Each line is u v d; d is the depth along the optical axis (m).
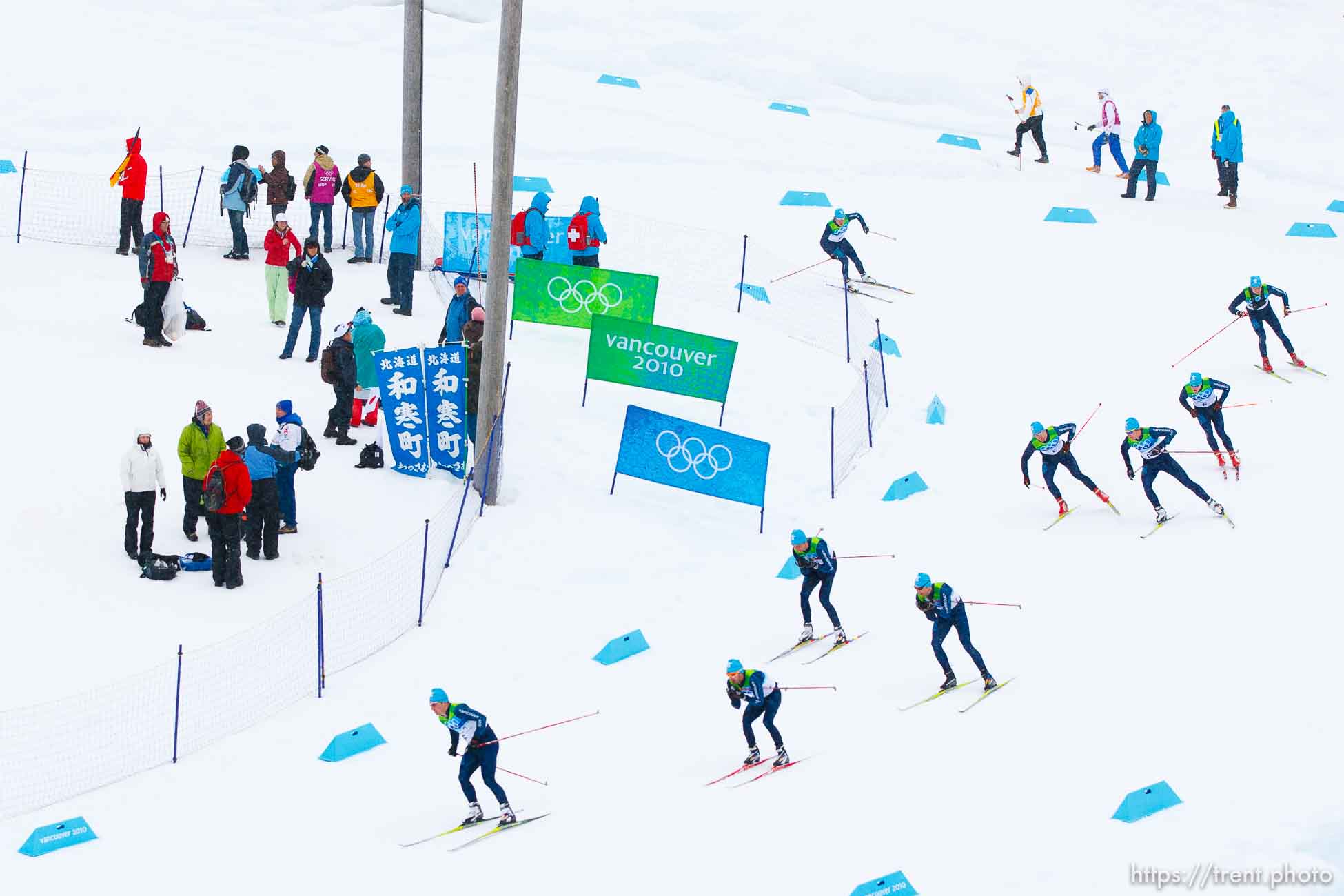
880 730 32.91
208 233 61.59
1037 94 77.00
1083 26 90.25
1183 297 59.72
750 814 30.14
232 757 32.00
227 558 37.12
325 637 36.31
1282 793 29.31
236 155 58.00
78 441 42.00
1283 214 72.50
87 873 28.00
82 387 45.12
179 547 38.75
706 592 40.12
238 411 44.59
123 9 80.81
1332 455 44.56
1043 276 62.25
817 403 51.00
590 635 37.88
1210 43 89.69
